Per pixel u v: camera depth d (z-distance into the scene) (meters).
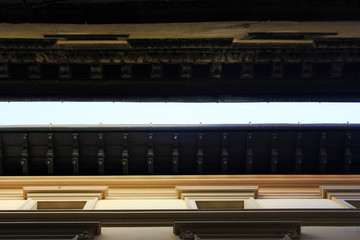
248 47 12.77
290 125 15.12
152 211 10.86
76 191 13.95
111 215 10.59
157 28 10.28
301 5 9.62
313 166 15.77
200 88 13.99
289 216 10.71
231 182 14.81
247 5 9.59
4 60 12.93
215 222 9.95
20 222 9.82
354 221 10.77
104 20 9.69
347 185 14.93
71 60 13.11
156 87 13.93
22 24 9.79
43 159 15.12
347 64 13.80
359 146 15.59
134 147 15.17
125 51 12.81
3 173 15.11
